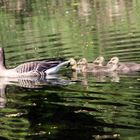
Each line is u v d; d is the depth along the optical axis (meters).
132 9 47.53
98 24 39.62
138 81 19.23
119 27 36.53
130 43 28.42
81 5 55.50
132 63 21.50
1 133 14.62
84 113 15.76
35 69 22.22
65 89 19.00
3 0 66.19
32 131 14.57
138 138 13.30
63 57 25.91
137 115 15.09
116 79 19.86
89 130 14.27
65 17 46.50
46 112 16.28
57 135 14.09
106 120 14.91
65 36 34.72
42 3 60.94
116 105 16.23
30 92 19.20
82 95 17.86
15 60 26.39
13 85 20.77
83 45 29.53
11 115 16.34
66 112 16.03
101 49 27.30
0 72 22.66
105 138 13.55
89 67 22.08
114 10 48.28
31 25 43.22
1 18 50.38
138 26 36.09
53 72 22.17
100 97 17.34
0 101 18.22
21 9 56.66
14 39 35.66
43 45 31.20
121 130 14.00
